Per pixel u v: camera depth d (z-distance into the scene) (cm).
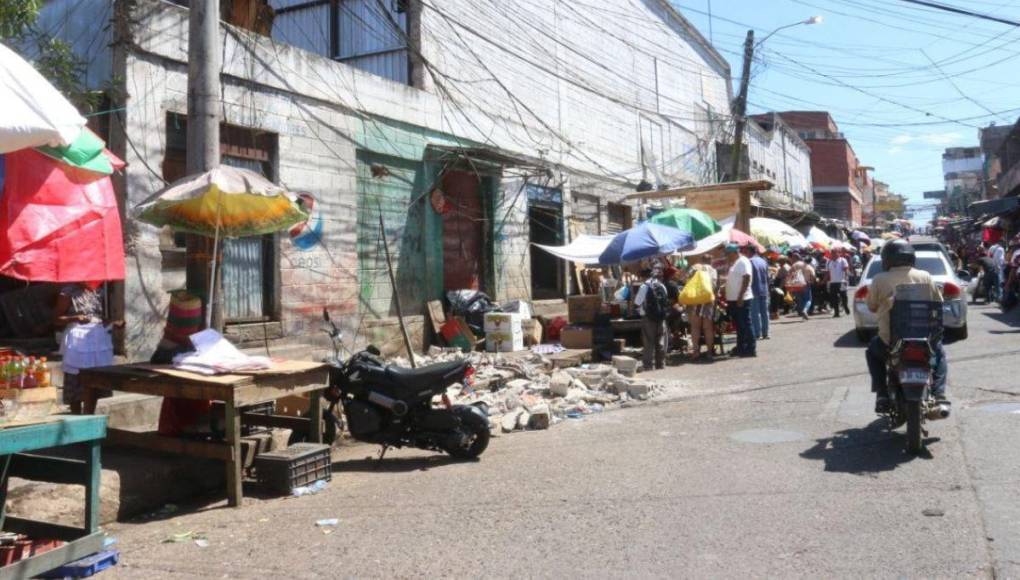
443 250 1451
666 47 2553
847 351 1265
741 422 781
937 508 479
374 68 1427
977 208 2597
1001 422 682
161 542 509
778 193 3981
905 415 635
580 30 2003
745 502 517
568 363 1222
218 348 635
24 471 484
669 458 653
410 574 424
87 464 461
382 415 725
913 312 615
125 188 863
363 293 1244
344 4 1448
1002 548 409
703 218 1457
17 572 404
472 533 490
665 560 423
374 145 1265
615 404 954
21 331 897
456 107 1477
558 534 477
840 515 479
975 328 1451
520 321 1381
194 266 723
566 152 1898
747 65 2216
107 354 713
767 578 392
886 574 388
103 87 854
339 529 516
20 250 626
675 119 2606
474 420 717
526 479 620
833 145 5997
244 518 560
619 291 1546
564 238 1866
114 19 869
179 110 927
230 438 591
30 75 467
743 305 1300
